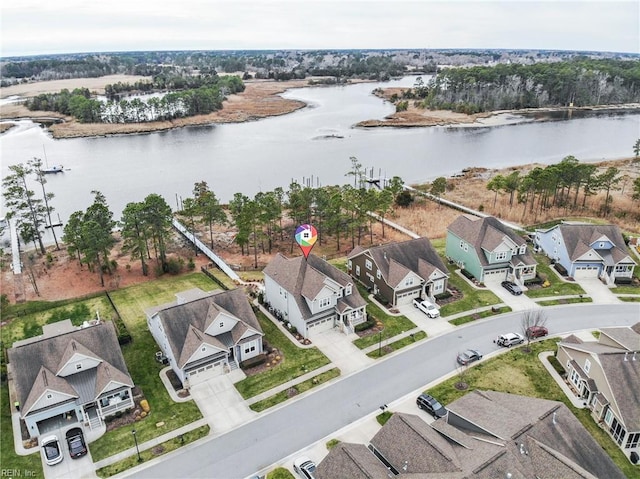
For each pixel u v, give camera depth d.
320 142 166.62
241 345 48.62
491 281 66.12
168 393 45.06
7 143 166.62
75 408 40.97
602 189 101.44
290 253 78.62
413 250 63.31
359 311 56.25
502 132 178.12
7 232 91.19
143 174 129.25
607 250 66.88
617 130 177.50
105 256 68.88
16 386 40.72
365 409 42.91
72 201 108.19
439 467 32.03
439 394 44.53
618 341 45.12
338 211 81.12
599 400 41.19
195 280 68.56
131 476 36.22
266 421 41.62
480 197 105.56
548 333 54.06
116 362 44.12
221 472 36.47
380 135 177.25
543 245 74.00
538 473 31.81
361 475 31.11
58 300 63.28
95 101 195.62
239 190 115.88
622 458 37.66
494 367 48.34
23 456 38.12
